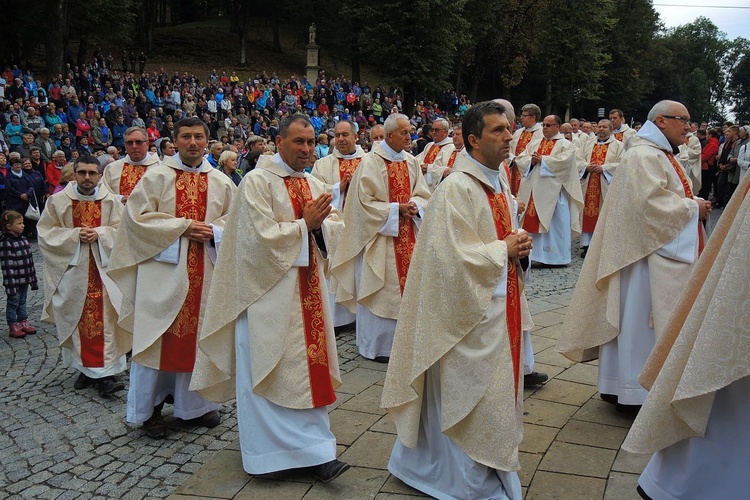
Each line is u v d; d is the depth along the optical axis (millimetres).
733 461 2785
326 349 3916
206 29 51875
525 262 3605
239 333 3850
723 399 2787
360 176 6305
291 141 3934
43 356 6609
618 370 4480
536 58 49031
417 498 3531
